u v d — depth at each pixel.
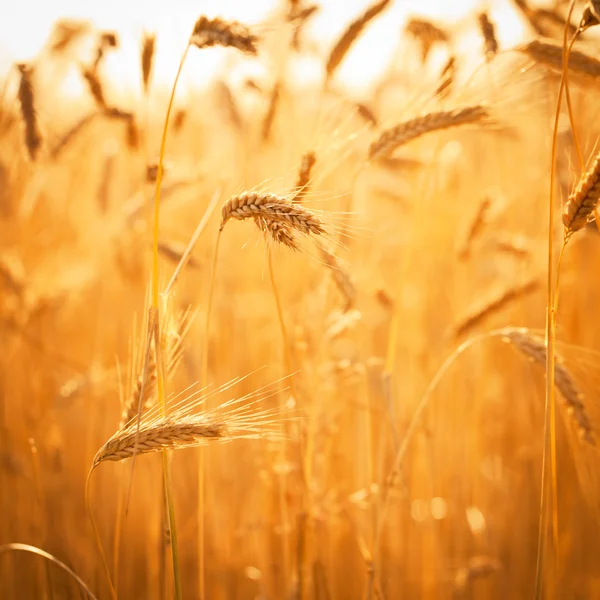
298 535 1.14
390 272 1.57
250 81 1.30
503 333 1.07
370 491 1.17
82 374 1.34
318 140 1.09
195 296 1.44
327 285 1.17
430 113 1.08
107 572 1.00
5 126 1.24
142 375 0.99
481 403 1.37
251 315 1.45
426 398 1.10
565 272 1.32
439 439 1.36
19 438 1.37
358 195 1.35
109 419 1.40
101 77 1.19
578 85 1.08
